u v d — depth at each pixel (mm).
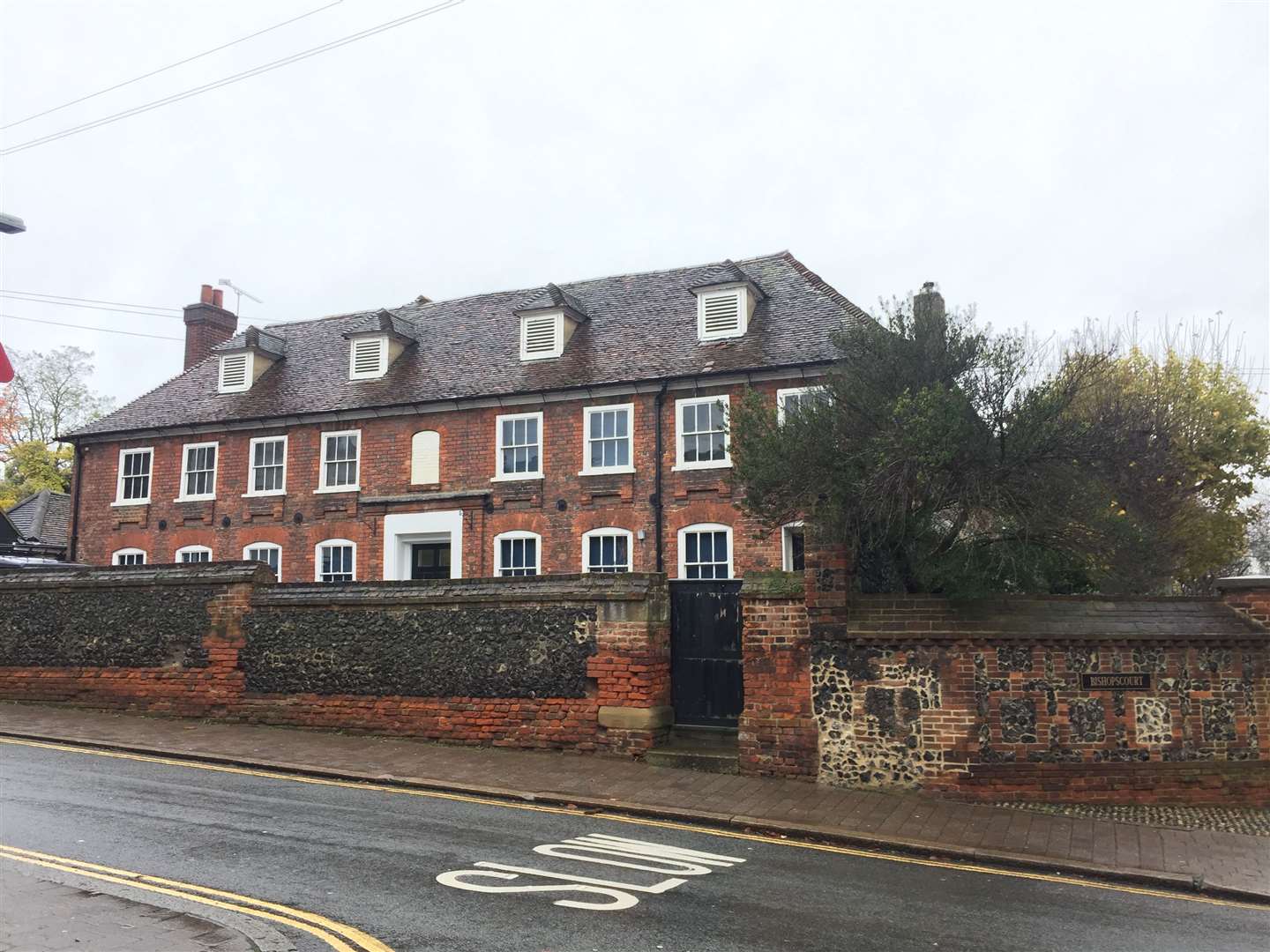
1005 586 11633
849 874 7496
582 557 20094
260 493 23422
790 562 18453
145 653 14648
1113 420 11844
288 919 5895
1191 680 10305
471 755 11922
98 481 25469
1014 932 6133
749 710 10961
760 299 21266
